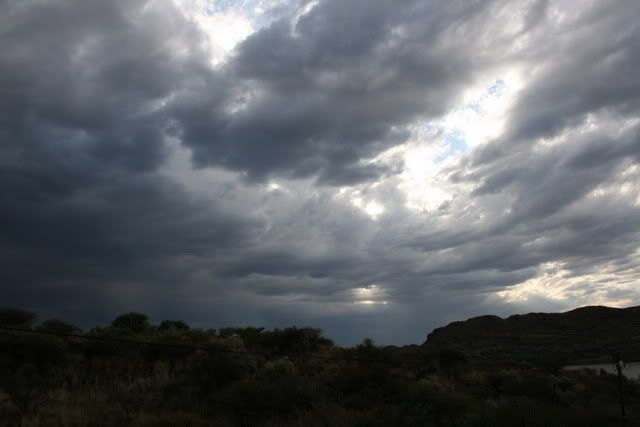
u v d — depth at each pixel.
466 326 118.94
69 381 25.23
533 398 31.14
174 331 36.03
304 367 33.69
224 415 22.81
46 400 21.72
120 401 23.00
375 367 30.69
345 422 22.44
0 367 24.25
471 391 33.47
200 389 26.03
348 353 38.97
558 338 103.50
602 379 40.72
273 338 41.50
